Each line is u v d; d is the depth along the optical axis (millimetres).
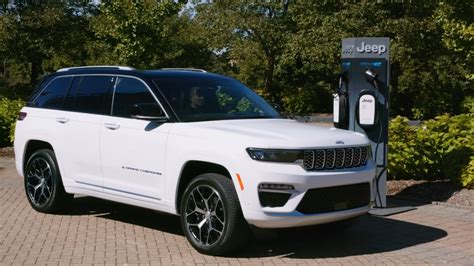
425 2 21328
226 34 28719
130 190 6961
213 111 6969
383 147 8367
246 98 7523
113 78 7535
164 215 8141
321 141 6090
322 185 5910
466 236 7078
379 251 6469
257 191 5750
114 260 6035
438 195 9250
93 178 7422
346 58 8414
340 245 6711
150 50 17375
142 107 6750
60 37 29469
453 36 11625
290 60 29109
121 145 7035
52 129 7965
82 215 8086
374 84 8273
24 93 33000
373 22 21938
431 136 10398
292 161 5824
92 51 30172
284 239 6953
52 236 6977
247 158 5816
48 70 35469
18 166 8531
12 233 7102
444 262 6078
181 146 6383
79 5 30656
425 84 28797
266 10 29047
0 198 9242
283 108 32438
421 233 7234
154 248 6488
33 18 28047
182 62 31703
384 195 8477
